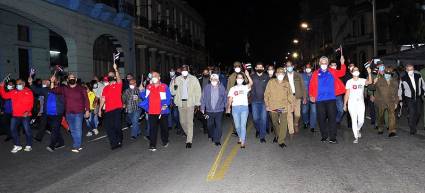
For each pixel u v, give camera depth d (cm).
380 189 651
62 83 1330
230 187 687
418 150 949
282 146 1043
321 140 1112
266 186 685
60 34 2098
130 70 2945
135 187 718
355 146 1025
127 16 2777
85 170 874
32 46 2044
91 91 1477
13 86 1326
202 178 753
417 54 1784
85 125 1770
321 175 746
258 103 1140
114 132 1125
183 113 1113
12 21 1908
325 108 1088
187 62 4909
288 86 1055
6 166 948
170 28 3947
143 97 1111
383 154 917
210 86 1112
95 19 2388
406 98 1177
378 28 4269
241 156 941
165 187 707
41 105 1439
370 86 1205
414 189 646
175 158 956
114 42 2777
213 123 1128
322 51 6241
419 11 2797
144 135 1393
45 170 892
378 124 1214
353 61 4778
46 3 1880
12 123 1130
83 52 2238
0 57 1836
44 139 1376
